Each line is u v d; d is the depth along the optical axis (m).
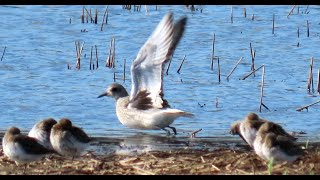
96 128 17.81
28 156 13.30
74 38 26.28
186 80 22.34
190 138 16.66
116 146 15.81
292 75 22.97
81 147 14.06
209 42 25.92
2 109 19.55
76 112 19.47
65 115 19.25
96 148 15.56
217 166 13.32
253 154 14.10
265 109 19.88
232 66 23.69
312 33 26.97
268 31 27.17
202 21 27.95
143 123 16.75
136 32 26.92
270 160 12.81
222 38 26.36
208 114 19.33
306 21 28.30
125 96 17.77
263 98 20.81
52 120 14.63
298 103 20.42
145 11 29.06
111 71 23.31
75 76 22.69
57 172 13.02
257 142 13.30
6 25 27.20
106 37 26.44
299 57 24.62
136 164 13.47
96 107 19.88
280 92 21.34
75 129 14.12
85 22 27.77
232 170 13.00
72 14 28.59
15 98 20.47
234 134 15.92
